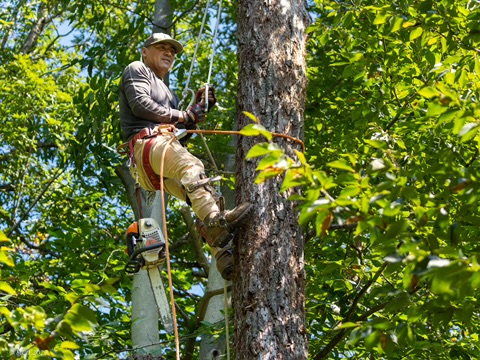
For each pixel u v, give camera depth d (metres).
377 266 7.34
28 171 13.06
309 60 9.86
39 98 12.51
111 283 4.00
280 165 3.64
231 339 7.34
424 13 5.36
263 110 4.63
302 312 4.31
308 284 7.66
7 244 10.79
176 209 12.18
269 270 4.30
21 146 12.69
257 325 4.19
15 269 7.87
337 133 8.78
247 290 4.27
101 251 9.62
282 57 4.76
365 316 6.62
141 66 5.22
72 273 8.45
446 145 6.50
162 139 4.87
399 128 6.88
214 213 4.51
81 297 4.09
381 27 6.48
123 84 5.17
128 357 7.19
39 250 11.97
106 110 9.78
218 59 11.96
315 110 9.47
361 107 6.97
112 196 11.75
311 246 8.18
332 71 9.50
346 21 6.02
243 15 4.91
